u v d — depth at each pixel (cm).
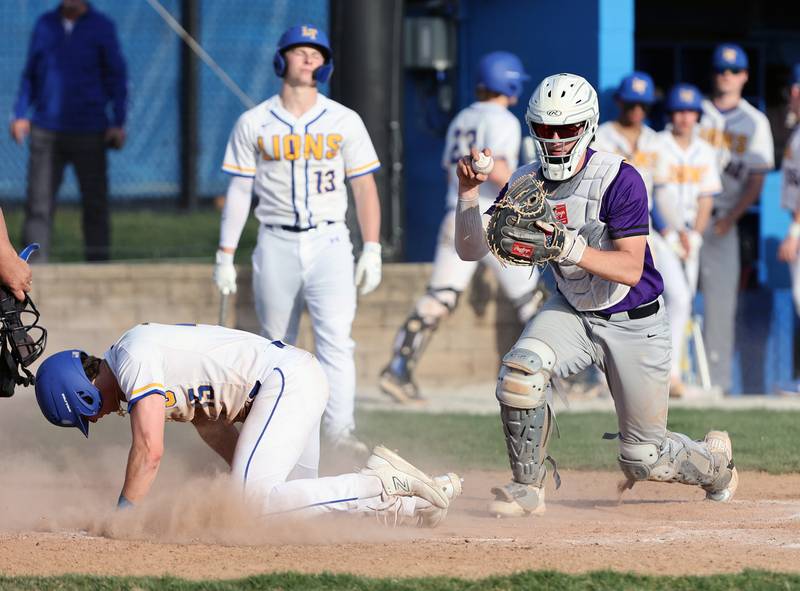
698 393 3947
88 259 4928
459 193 2019
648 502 2278
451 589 1496
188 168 6450
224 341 1903
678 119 3878
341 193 2797
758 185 4312
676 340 3859
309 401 1888
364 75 4391
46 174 4800
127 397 1841
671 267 3809
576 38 4466
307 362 1914
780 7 5534
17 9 6053
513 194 1897
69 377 1834
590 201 1945
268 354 1902
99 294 4306
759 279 5103
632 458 2098
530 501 2062
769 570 1599
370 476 1867
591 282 1989
